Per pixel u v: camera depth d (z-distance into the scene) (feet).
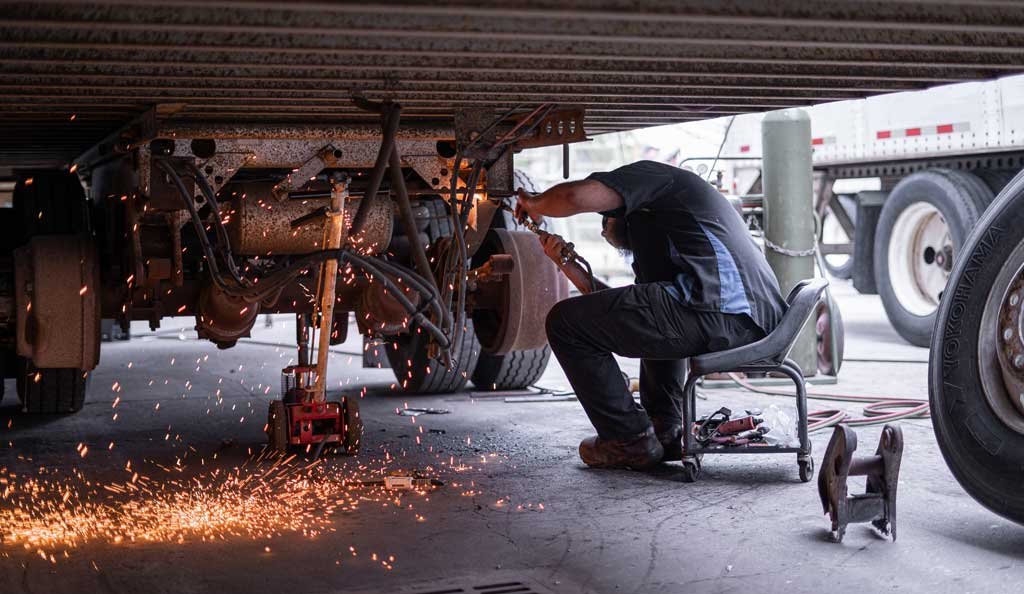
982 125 27.66
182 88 13.41
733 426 14.87
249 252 15.85
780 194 23.00
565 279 17.48
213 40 10.58
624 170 14.64
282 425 15.99
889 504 11.44
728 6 9.34
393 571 10.39
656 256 14.66
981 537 11.51
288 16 9.63
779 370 14.23
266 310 16.92
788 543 11.31
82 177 25.44
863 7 9.69
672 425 15.56
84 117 16.69
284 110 15.34
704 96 15.19
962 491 13.53
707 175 26.48
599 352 14.62
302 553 11.03
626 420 14.83
